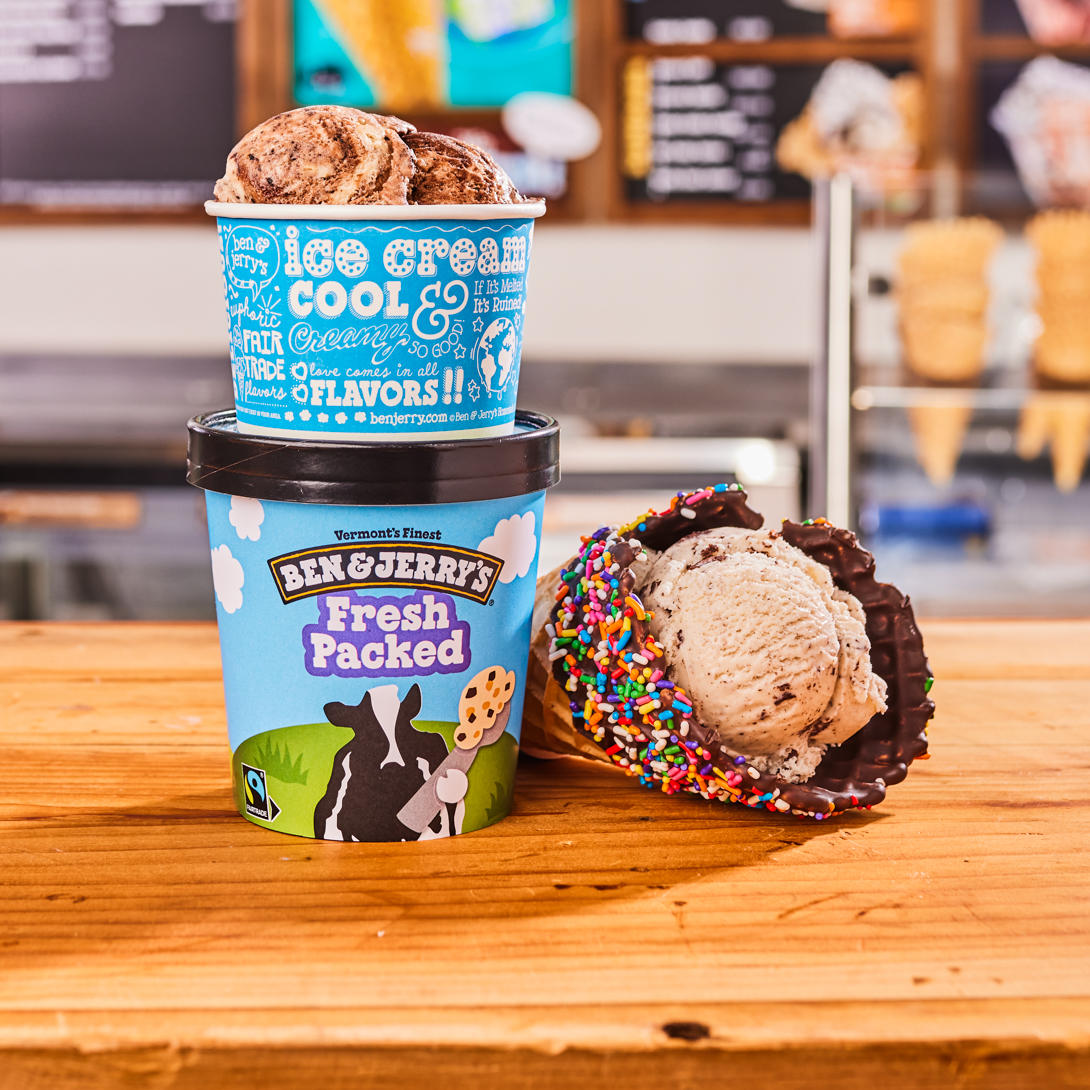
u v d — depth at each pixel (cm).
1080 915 63
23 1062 51
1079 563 195
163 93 288
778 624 72
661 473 234
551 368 298
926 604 197
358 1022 52
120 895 65
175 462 236
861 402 173
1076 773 83
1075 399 177
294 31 284
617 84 285
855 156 285
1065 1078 52
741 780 72
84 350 302
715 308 298
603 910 63
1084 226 172
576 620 76
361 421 68
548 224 293
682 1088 52
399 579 69
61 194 292
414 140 69
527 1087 52
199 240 298
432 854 70
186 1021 52
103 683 100
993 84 284
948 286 173
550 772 84
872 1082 52
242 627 72
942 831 74
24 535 238
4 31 286
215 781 81
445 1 283
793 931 61
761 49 283
